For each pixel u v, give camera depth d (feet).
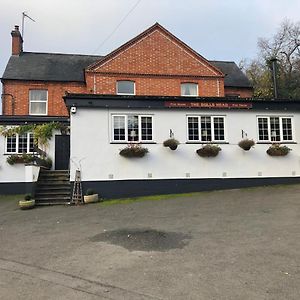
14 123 64.08
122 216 35.45
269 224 28.60
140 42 74.02
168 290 16.52
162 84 73.56
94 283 17.74
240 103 52.85
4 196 59.72
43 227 32.24
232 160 51.96
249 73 152.97
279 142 53.26
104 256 22.07
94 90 70.54
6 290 17.22
